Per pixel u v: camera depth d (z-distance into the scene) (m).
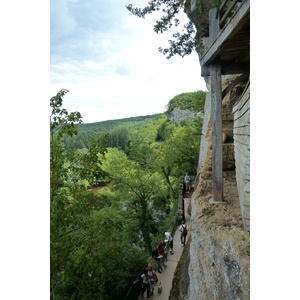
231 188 5.82
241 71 5.12
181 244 11.23
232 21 3.36
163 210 19.47
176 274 7.69
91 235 6.27
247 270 2.58
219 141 4.78
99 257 6.29
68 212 5.60
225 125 7.85
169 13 7.08
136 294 8.80
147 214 15.13
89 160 5.88
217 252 3.49
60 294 7.06
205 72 5.06
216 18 4.53
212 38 4.56
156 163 22.95
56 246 5.45
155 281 8.63
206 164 7.64
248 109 3.06
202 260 4.21
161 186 19.64
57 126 5.62
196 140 23.56
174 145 23.41
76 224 6.36
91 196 10.66
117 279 8.79
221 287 3.30
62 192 5.77
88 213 6.61
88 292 6.54
